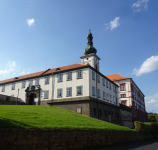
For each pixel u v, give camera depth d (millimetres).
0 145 9664
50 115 22562
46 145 11766
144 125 34625
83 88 37469
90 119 28906
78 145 14422
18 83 51156
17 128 10969
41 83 45062
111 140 20094
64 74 41250
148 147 19453
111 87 52125
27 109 25000
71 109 37594
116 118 49906
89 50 68000
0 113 16922
